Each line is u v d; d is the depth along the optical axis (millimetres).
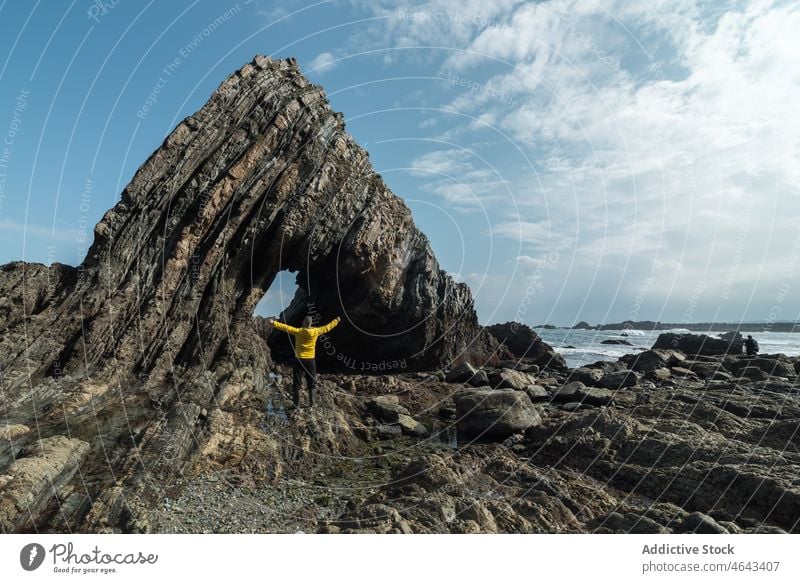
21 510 6117
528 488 8062
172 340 12867
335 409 13109
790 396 13984
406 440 11945
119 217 13414
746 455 8547
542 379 20422
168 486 7699
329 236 17891
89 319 11969
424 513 6621
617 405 14117
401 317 20703
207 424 9844
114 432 8992
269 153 16297
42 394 10008
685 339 30078
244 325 14961
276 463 9344
